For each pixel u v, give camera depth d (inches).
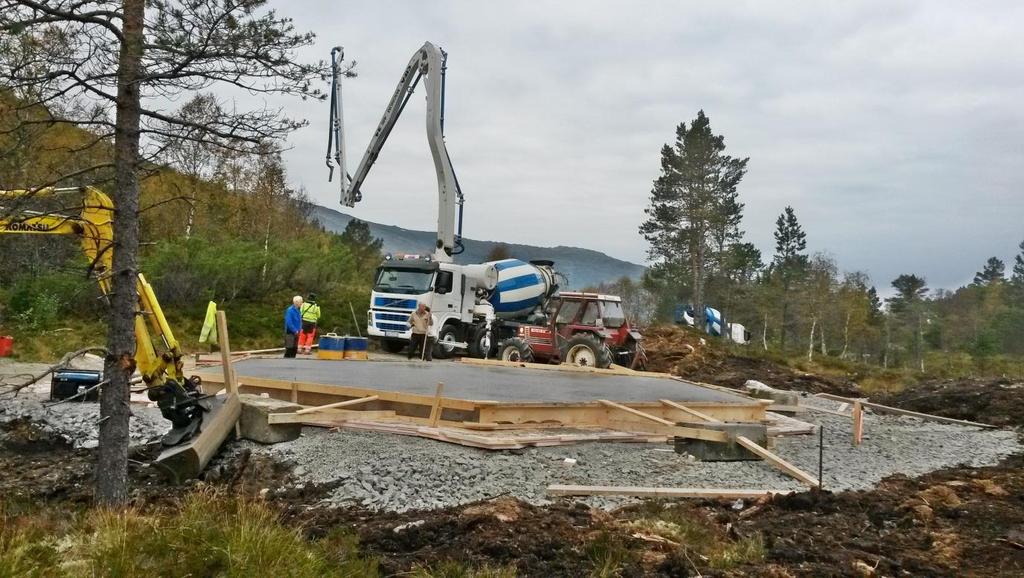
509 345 865.5
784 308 1961.1
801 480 389.4
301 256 1210.0
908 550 278.7
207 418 408.5
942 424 671.1
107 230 376.2
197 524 257.1
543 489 345.1
